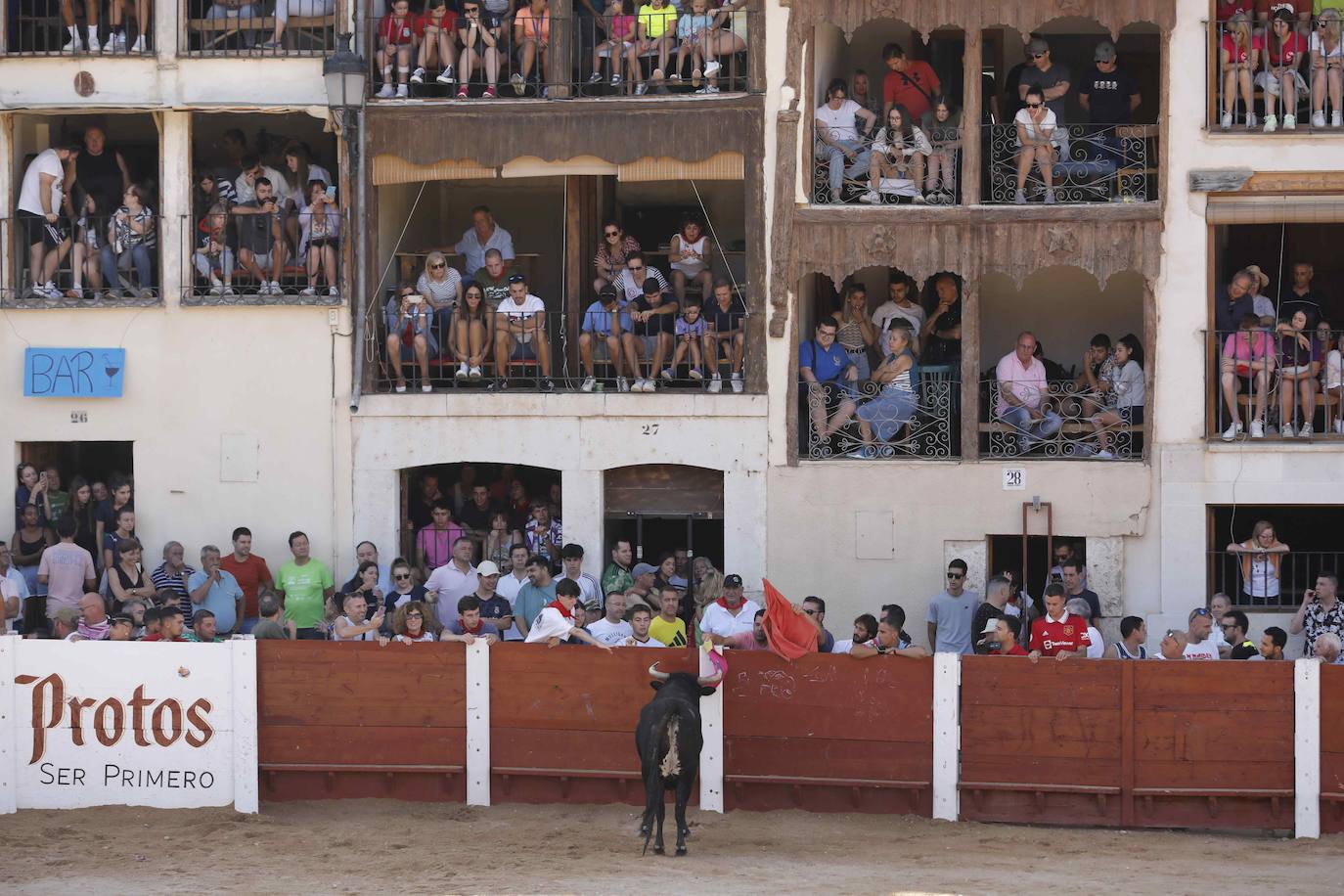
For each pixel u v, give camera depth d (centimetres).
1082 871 2541
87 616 3134
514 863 2586
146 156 4044
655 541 3803
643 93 3575
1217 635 3198
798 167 3491
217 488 3600
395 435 3569
